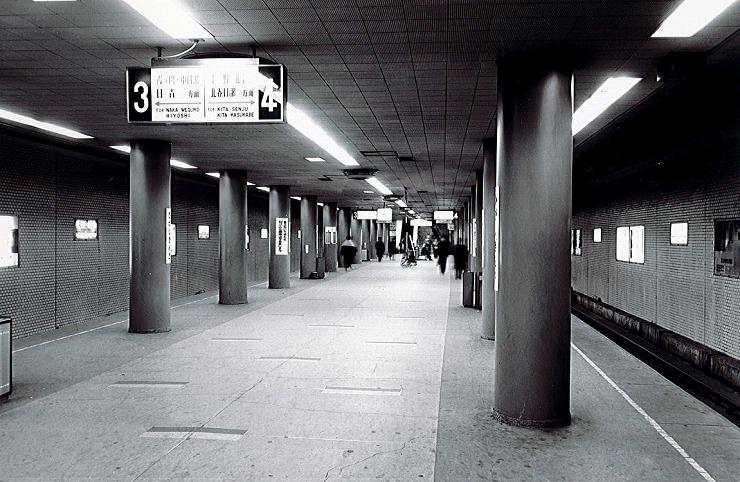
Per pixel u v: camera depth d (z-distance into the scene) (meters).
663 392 6.82
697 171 9.78
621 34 5.23
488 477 4.40
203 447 5.00
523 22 4.95
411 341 10.09
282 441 5.15
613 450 4.96
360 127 9.79
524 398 5.60
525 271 5.64
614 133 10.28
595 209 16.92
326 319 12.80
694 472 4.49
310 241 25.16
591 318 15.07
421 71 6.48
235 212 15.77
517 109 5.73
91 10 4.84
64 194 11.83
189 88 5.60
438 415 5.92
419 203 34.16
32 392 6.76
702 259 9.61
